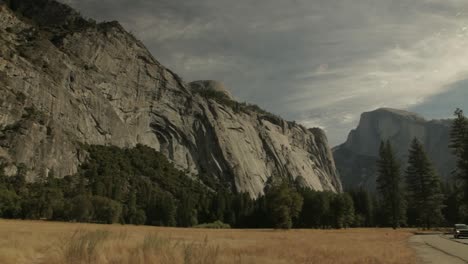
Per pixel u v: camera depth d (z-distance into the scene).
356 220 131.50
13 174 143.75
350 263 17.89
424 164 89.06
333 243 32.66
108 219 112.00
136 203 154.25
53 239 25.22
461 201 78.50
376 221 137.25
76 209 109.00
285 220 93.94
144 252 16.45
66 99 193.38
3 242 21.67
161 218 133.25
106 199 116.12
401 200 96.31
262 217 139.38
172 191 198.88
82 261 15.09
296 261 18.05
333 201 116.88
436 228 94.50
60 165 166.62
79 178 167.88
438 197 88.25
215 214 148.38
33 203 109.88
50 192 132.62
